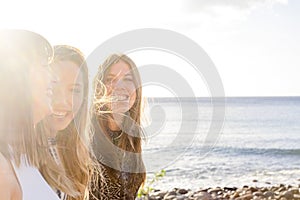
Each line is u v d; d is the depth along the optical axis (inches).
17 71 67.6
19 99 67.6
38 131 81.4
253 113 2236.7
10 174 64.9
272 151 1050.1
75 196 97.8
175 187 599.8
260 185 655.1
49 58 73.5
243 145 1121.4
